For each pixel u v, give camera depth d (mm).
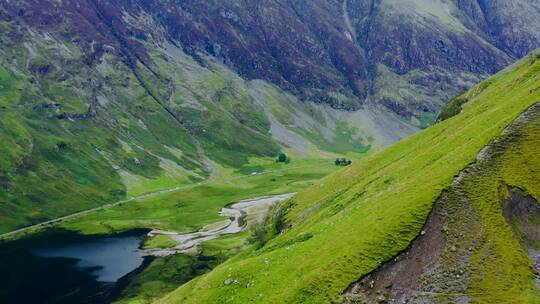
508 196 79750
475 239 74312
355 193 125500
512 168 83500
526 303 64875
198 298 91812
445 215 78062
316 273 77750
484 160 85562
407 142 157125
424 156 115938
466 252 73000
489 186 80938
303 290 76312
